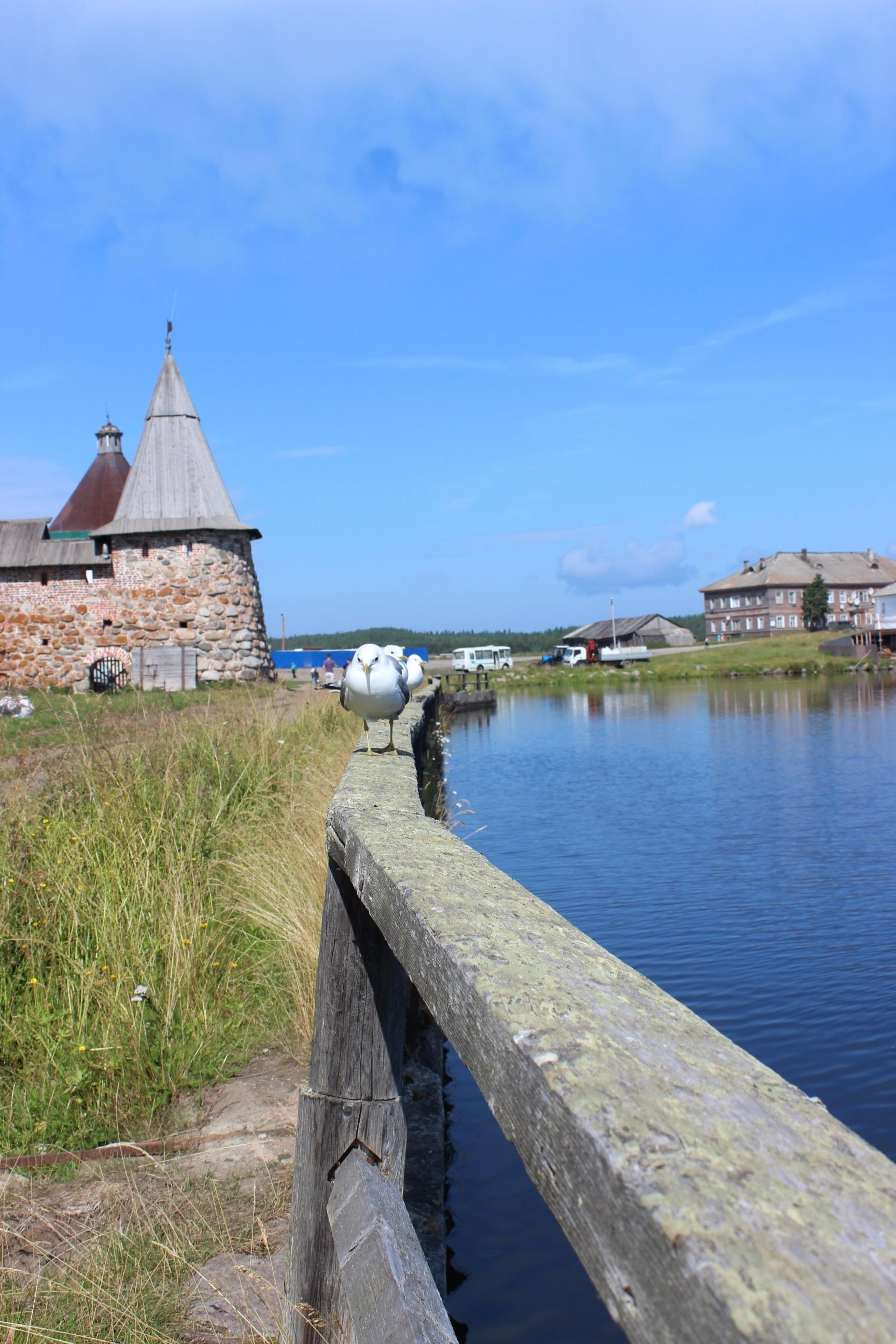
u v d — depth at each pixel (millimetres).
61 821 7469
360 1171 3055
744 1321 769
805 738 32125
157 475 35031
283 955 6301
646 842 16828
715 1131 1056
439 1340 2326
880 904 12523
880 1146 6809
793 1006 9312
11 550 35625
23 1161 4363
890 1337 729
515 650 137750
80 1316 3225
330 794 8727
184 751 9922
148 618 34531
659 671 82625
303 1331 3105
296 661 65438
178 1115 4852
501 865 15508
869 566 111562
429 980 1847
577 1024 1354
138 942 5984
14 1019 5332
